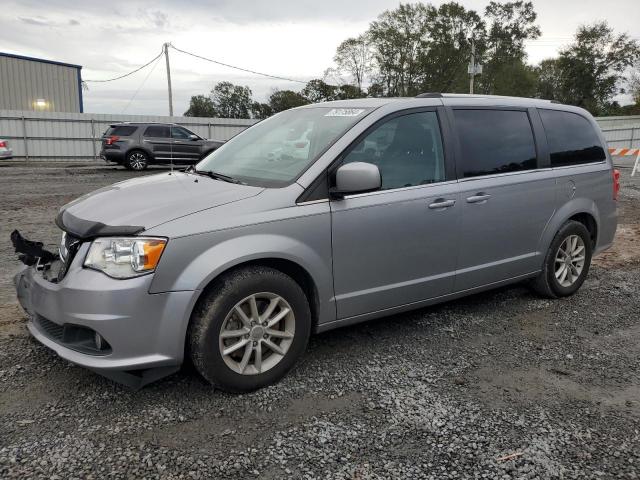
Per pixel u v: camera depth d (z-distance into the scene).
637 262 6.63
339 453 2.71
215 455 2.67
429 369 3.65
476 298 5.15
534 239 4.71
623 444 2.85
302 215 3.32
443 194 3.97
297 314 3.36
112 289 2.83
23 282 3.44
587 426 3.01
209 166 4.14
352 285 3.62
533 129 4.72
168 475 2.51
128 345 2.88
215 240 3.04
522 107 4.73
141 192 3.46
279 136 4.11
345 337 4.15
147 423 2.92
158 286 2.90
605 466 2.66
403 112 3.91
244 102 81.94
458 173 4.12
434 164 4.01
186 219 3.03
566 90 71.44
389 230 3.70
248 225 3.14
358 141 3.63
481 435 2.90
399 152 3.84
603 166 5.33
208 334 3.05
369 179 3.29
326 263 3.46
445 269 4.10
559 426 3.00
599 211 5.32
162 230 2.94
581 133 5.20
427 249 3.94
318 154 3.54
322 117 4.04
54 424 2.88
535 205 4.63
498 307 4.91
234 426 2.92
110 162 20.06
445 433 2.91
